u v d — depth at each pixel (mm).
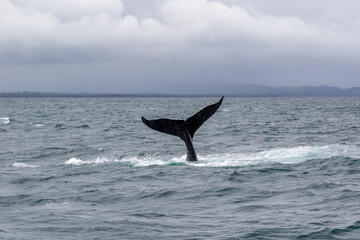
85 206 55406
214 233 43750
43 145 122812
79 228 45688
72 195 61312
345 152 93000
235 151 101500
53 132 165750
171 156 94750
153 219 49031
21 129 179375
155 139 136625
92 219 48969
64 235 43531
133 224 46906
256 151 100875
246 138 137000
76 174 77188
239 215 50188
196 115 79125
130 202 57344
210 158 87000
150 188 64500
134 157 95000
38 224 47156
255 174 71938
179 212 52094
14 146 120562
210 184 65875
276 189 62406
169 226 46250
